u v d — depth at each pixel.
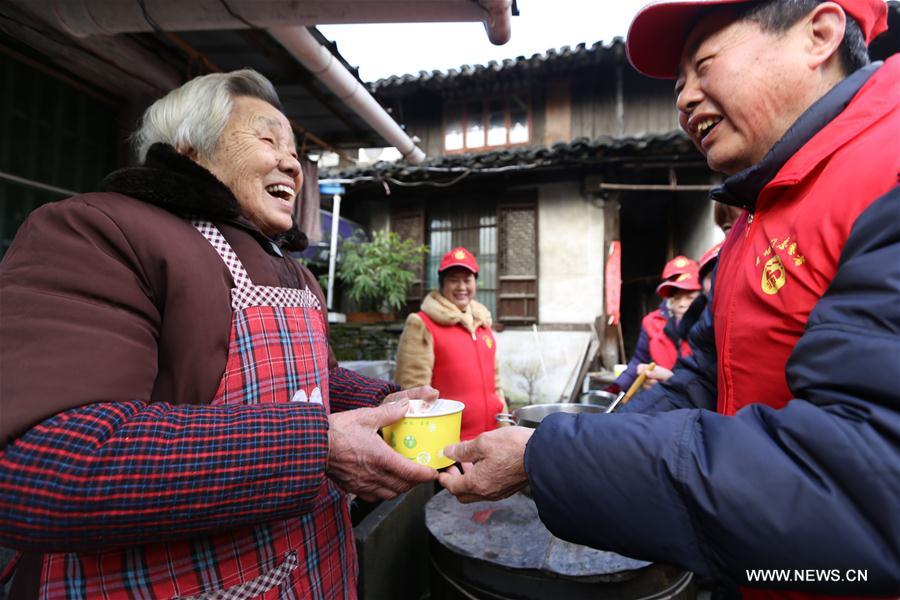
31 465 0.52
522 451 0.74
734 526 0.52
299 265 1.09
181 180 0.75
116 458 0.54
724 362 0.85
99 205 0.68
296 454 0.64
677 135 4.66
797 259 0.70
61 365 0.56
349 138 3.29
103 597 0.64
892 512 0.47
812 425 0.52
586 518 0.61
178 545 0.68
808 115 0.72
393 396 1.15
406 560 1.61
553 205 5.87
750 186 0.82
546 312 5.82
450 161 5.32
